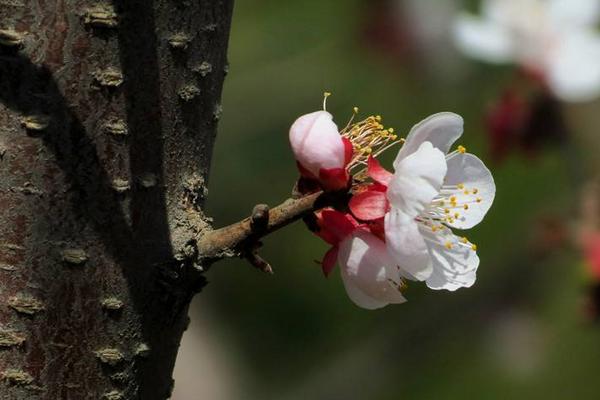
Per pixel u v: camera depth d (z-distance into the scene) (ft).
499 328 4.38
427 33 3.87
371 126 2.39
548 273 4.28
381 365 4.42
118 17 2.27
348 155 2.33
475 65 3.88
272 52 4.02
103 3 2.26
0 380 2.28
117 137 2.27
